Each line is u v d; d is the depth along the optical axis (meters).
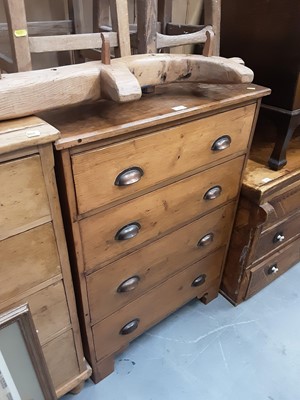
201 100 0.84
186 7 1.35
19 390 0.86
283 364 1.20
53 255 0.74
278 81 1.06
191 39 0.97
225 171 1.01
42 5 1.06
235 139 0.96
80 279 0.84
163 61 0.79
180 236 1.04
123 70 0.69
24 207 0.63
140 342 1.26
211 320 1.35
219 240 1.22
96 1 1.01
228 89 0.93
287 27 0.98
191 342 1.27
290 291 1.47
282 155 1.15
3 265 0.67
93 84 0.69
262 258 1.33
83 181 0.69
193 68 0.84
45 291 0.78
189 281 1.23
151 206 0.87
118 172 0.74
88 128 0.67
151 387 1.13
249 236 1.20
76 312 0.89
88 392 1.11
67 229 0.75
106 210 0.77
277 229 1.28
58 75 0.64
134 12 1.24
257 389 1.13
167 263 1.06
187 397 1.10
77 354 0.99
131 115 0.74
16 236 0.66
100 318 0.98
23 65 0.74
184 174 0.89
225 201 1.10
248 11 1.07
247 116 0.95
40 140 0.58
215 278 1.35
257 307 1.40
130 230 0.85
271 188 1.10
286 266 1.52
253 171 1.17
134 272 0.97
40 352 0.82
